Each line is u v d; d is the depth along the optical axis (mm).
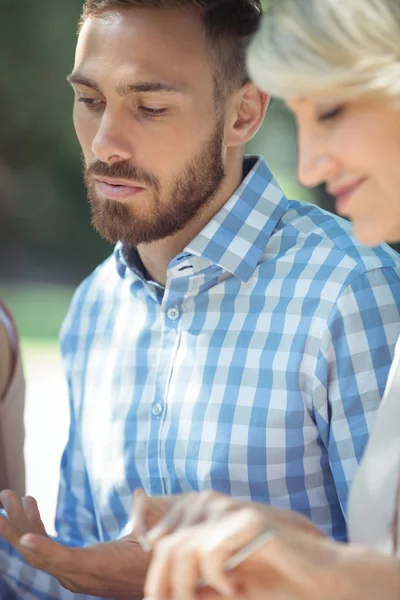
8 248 16266
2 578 2352
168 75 2357
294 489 2350
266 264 2467
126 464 2504
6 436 2572
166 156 2389
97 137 2367
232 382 2391
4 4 15539
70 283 14461
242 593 1330
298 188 13656
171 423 2443
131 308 2660
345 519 2311
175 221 2441
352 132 1530
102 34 2383
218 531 1324
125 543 1979
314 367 2316
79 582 1959
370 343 2305
